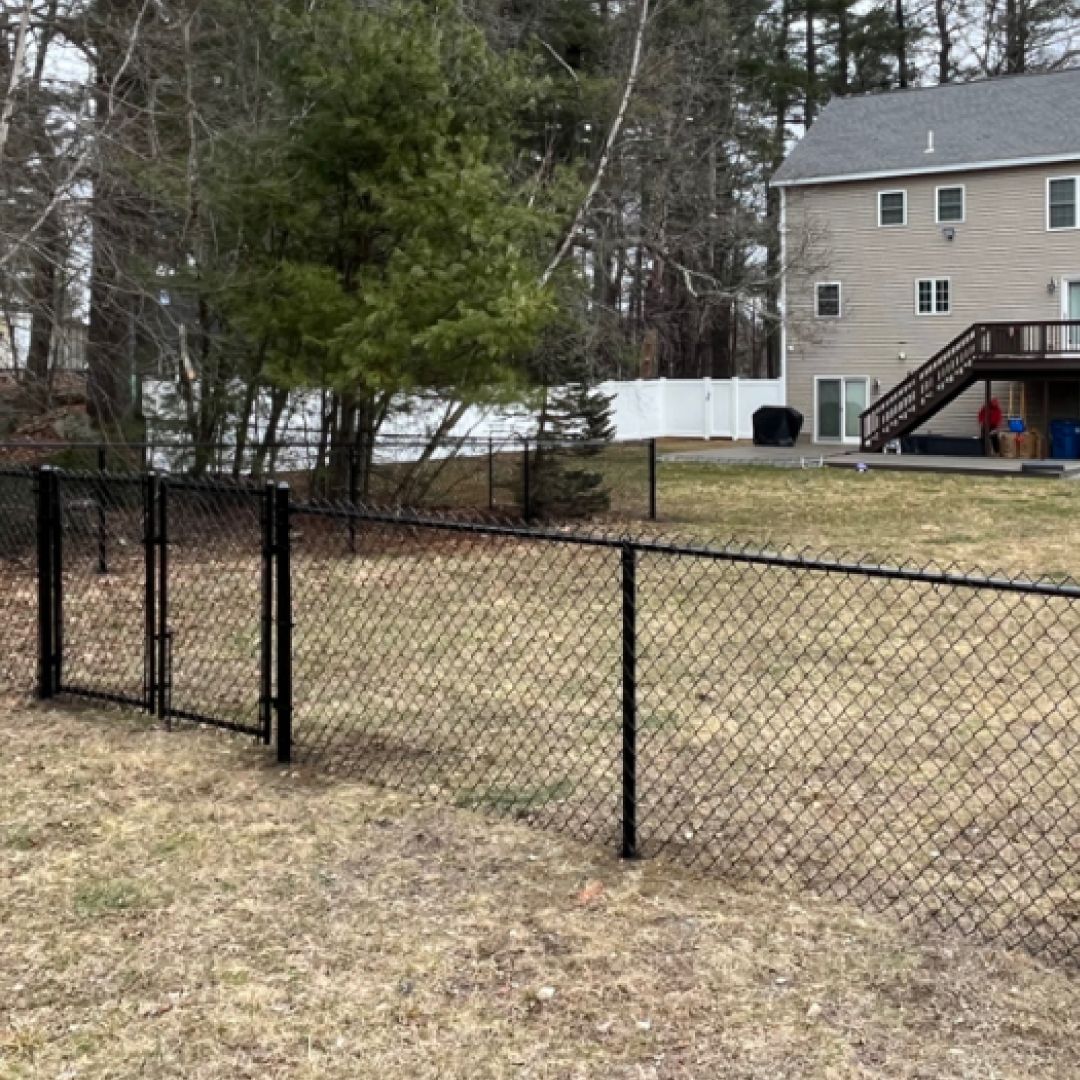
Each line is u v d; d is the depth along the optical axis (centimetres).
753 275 2433
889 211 2859
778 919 354
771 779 486
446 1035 290
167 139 1160
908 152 2848
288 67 1145
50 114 1082
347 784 473
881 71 4116
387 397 1212
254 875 384
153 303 1131
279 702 500
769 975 319
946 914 358
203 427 1213
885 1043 285
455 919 353
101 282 1074
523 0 2033
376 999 307
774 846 412
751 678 655
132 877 381
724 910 360
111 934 342
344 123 1114
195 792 462
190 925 348
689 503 1684
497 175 1248
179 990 311
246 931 344
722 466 2322
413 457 1617
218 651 709
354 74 1112
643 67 1767
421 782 478
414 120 1140
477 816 440
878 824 434
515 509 1481
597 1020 296
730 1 2964
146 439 1189
